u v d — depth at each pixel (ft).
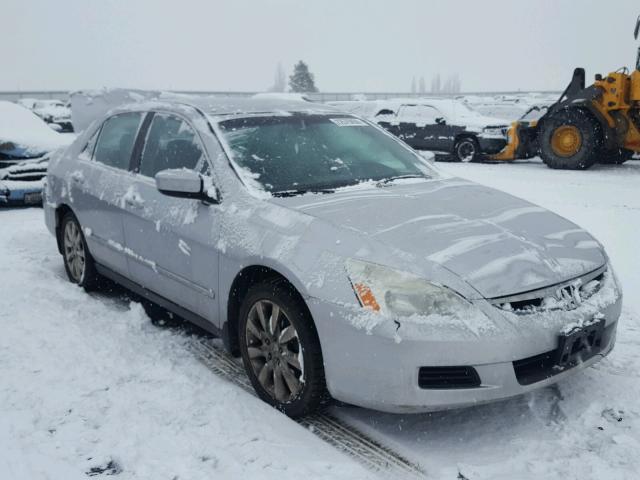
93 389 10.71
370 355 8.63
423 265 8.83
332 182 11.84
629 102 40.01
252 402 10.42
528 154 46.70
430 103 49.93
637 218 24.31
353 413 10.24
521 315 8.75
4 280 16.75
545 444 9.16
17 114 30.27
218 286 11.10
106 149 15.48
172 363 11.85
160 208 12.51
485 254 9.19
